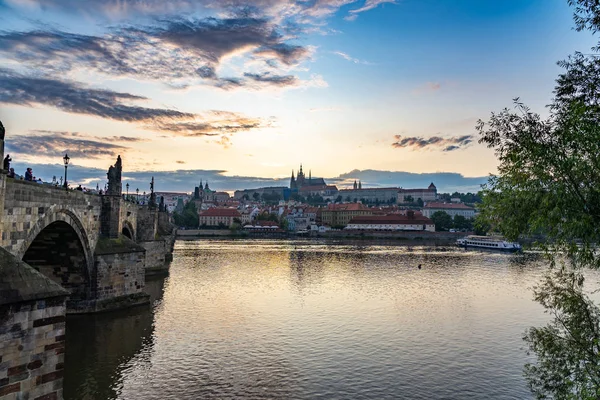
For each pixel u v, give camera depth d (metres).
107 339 48.69
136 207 92.56
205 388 37.28
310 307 68.31
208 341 49.38
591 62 24.89
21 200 35.00
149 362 42.53
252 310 65.12
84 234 53.56
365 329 56.03
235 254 161.00
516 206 28.45
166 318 58.16
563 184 25.72
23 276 24.12
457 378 40.62
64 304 25.23
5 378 22.83
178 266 117.12
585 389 26.02
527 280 98.69
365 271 113.81
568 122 24.92
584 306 29.64
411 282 95.19
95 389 36.38
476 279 100.06
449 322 60.03
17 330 23.30
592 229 24.91
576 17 24.31
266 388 37.62
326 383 39.03
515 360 45.38
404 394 37.22
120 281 60.69
